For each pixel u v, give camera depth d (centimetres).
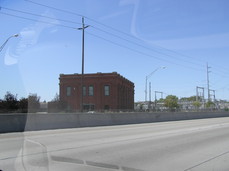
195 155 1017
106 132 1888
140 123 3253
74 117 2455
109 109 6706
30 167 685
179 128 2325
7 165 702
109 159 914
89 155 975
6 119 1780
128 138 1517
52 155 948
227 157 984
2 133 1656
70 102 7288
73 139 1427
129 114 3189
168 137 1596
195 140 1465
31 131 1911
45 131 1928
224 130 2122
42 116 2117
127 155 992
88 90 7244
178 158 955
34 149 814
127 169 782
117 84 7194
